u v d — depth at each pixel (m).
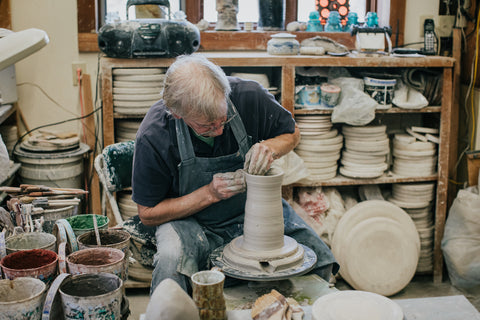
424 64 3.12
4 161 2.41
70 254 1.71
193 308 1.29
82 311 1.42
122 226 2.40
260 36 3.39
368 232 3.17
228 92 1.77
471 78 3.42
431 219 3.46
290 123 2.12
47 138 3.12
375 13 3.36
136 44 2.84
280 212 1.80
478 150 3.32
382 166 3.26
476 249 3.14
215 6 3.44
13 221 2.20
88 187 3.38
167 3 3.07
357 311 1.43
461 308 1.57
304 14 3.67
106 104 2.95
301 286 1.86
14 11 3.21
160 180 1.97
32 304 1.41
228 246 1.88
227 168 2.04
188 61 1.71
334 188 3.38
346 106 3.10
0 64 1.58
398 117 3.66
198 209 1.97
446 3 3.52
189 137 1.95
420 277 3.50
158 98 2.97
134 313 2.90
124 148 2.66
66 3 3.24
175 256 1.87
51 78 3.31
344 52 3.19
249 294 1.81
